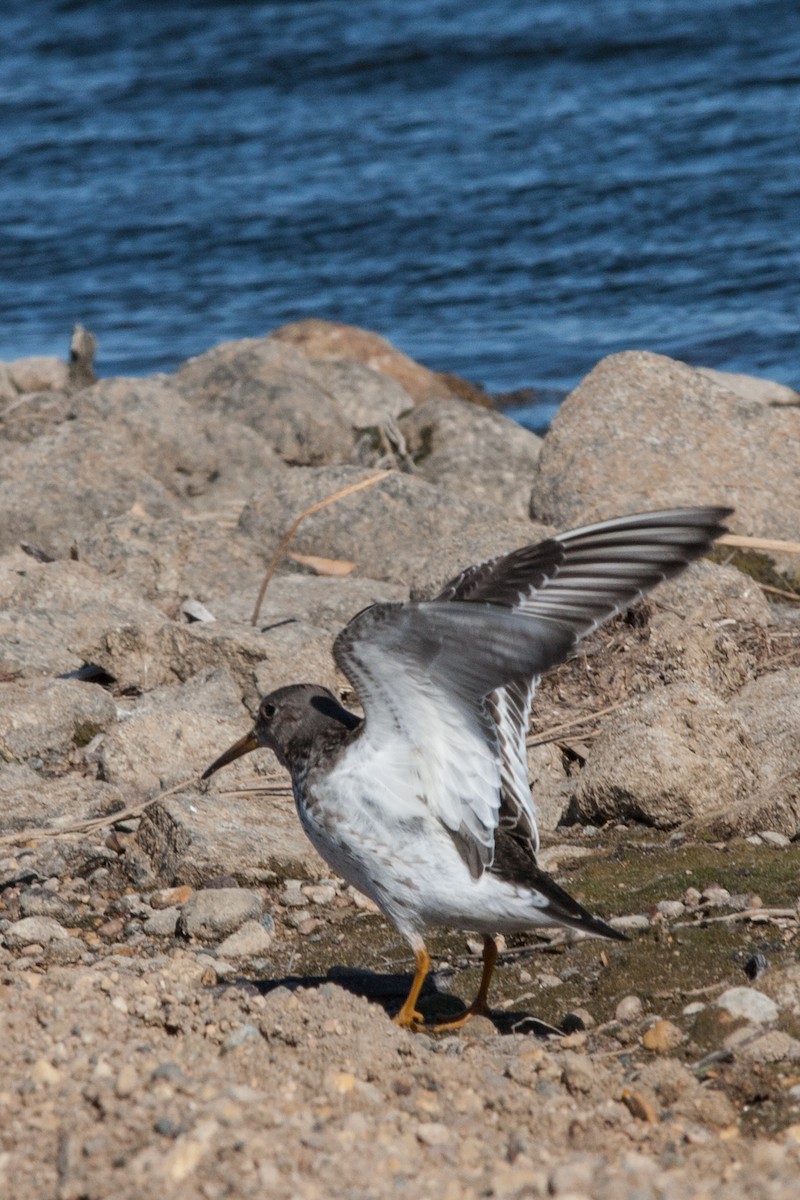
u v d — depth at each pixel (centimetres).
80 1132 669
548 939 968
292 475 1791
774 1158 665
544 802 1149
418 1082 751
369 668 762
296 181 4047
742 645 1365
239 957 976
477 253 3462
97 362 3003
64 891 1076
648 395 1753
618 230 3484
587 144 4053
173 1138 665
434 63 4950
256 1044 771
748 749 1122
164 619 1498
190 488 2033
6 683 1342
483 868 810
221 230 3759
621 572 744
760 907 956
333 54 5150
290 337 2734
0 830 1152
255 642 1378
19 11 6256
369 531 1711
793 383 2675
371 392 2447
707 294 3116
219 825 1103
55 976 866
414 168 4034
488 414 2222
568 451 1728
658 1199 618
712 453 1700
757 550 1636
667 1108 738
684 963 902
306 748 887
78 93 5062
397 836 821
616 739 1118
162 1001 825
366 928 1012
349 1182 635
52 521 1792
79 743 1304
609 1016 862
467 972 943
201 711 1280
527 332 3052
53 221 3912
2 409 2456
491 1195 627
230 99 4841
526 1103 721
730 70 4531
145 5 6097
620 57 4797
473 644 734
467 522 1716
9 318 3297
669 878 1004
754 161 3788
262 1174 628
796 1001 830
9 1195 641
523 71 4778
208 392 2305
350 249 3562
